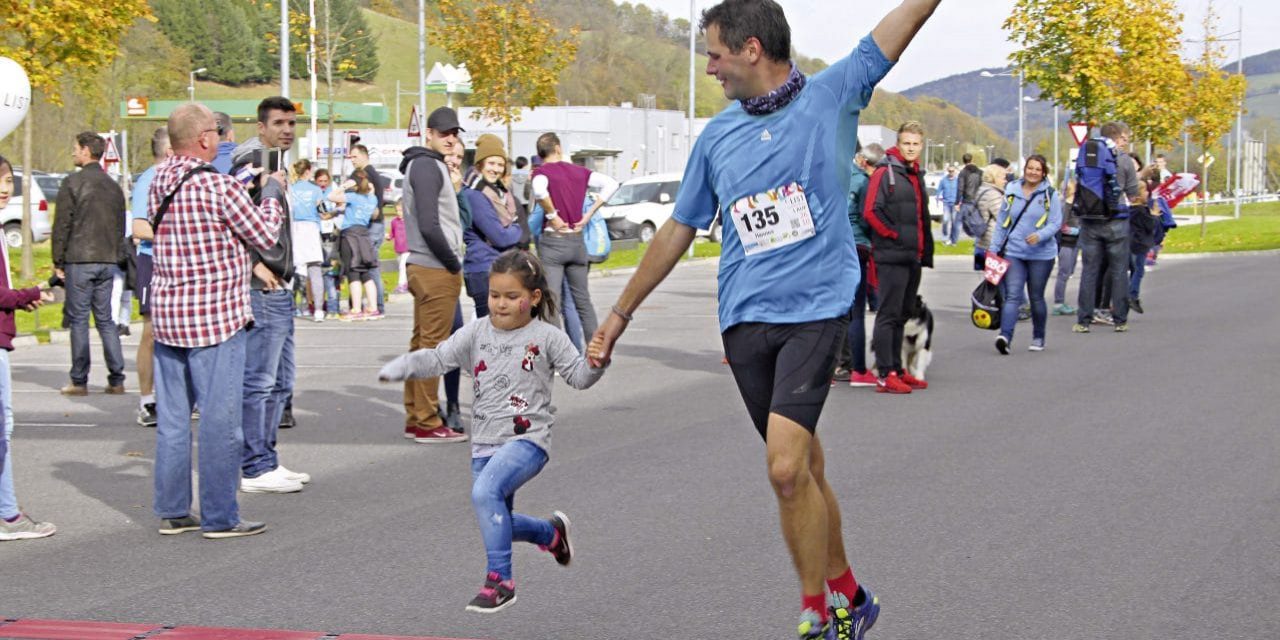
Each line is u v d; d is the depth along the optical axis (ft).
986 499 22.00
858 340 35.55
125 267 36.88
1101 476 23.58
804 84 13.84
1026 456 25.46
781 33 13.64
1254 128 350.64
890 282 33.68
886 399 32.96
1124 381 35.04
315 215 56.75
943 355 41.39
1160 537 19.43
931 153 401.90
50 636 15.44
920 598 16.71
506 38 109.19
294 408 33.55
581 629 15.81
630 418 30.94
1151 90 93.91
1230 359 38.91
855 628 14.56
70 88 150.30
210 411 20.31
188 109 20.56
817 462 14.19
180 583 18.07
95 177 36.35
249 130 247.50
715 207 14.57
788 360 13.57
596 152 174.40
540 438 16.34
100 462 27.02
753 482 23.76
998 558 18.48
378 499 23.11
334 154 191.31
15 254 99.09
